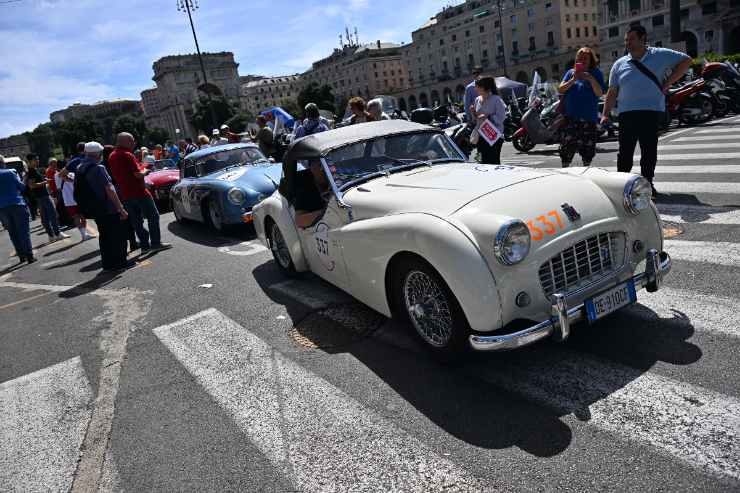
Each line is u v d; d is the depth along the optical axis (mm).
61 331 5000
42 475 2730
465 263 2598
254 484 2383
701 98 11680
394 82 127812
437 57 97875
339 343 3689
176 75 147500
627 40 5496
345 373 3252
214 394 3252
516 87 20359
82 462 2785
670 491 1966
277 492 2307
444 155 4336
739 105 12438
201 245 7895
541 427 2449
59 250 10258
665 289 3691
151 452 2762
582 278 2865
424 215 2918
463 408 2695
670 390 2570
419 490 2178
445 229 2713
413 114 6641
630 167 5848
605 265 2961
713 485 1962
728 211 5133
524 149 12258
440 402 2781
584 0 77688
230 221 7805
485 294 2580
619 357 2938
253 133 16922
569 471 2146
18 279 7992
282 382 3264
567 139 6438
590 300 2744
